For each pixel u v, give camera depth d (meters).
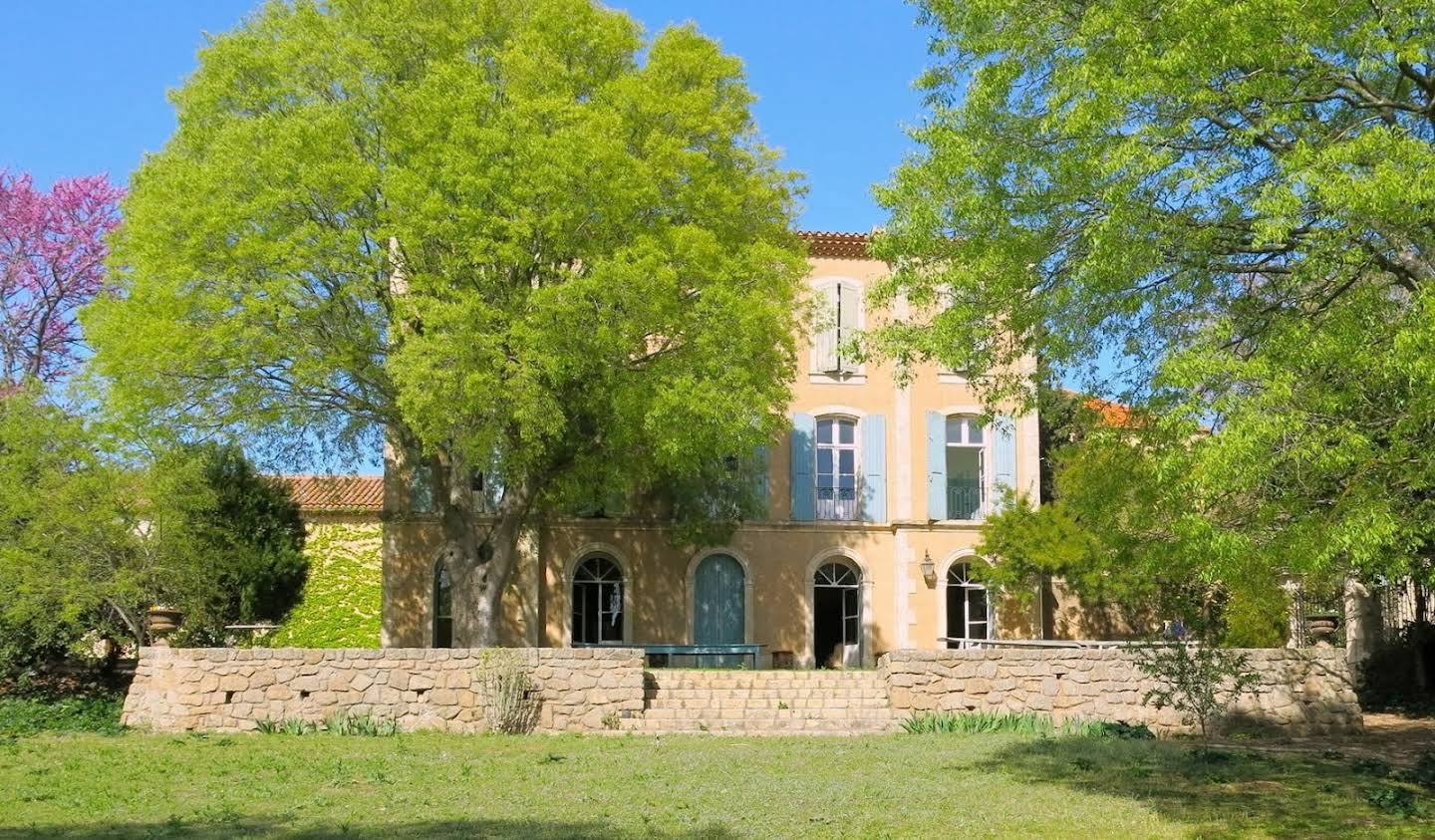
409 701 18.38
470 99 19.72
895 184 11.99
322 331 21.20
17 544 20.17
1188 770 14.20
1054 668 19.12
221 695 18.36
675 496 27.56
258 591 22.58
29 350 31.66
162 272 19.73
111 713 19.09
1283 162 9.73
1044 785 13.11
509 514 23.22
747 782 13.28
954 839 10.25
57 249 31.36
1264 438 9.10
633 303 19.64
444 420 19.48
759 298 20.52
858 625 29.02
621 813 11.41
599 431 22.39
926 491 29.00
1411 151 9.14
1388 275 10.66
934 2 11.63
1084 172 10.54
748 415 20.34
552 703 18.62
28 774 13.89
